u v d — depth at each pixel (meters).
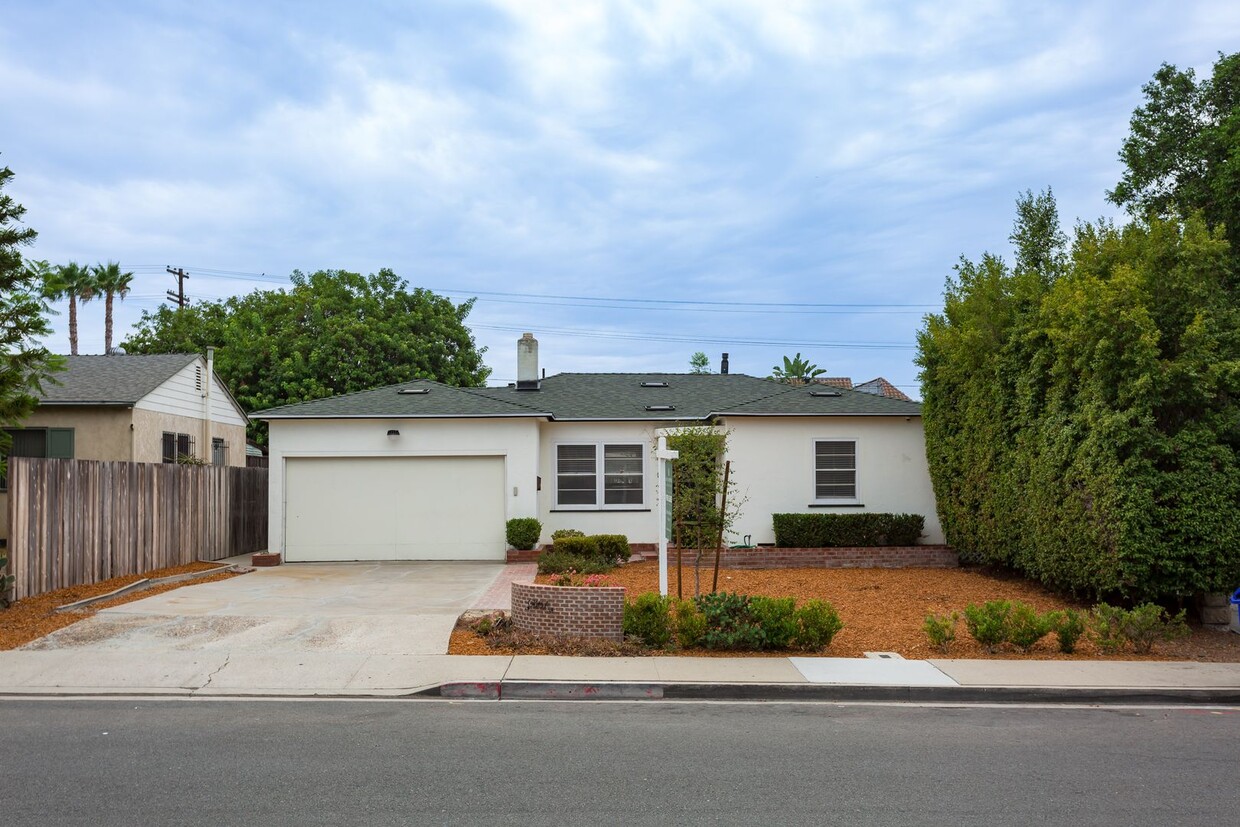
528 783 6.07
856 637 11.56
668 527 18.94
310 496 19.86
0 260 12.26
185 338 38.75
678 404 22.14
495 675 9.33
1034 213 20.64
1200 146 19.39
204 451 24.88
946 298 18.25
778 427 20.50
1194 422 12.34
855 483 20.56
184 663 9.78
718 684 9.12
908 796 5.89
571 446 21.19
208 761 6.50
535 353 23.75
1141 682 9.45
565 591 10.92
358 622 11.71
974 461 17.00
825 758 6.79
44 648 10.34
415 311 36.03
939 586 16.03
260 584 15.66
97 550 14.75
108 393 21.09
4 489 18.80
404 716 8.03
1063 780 6.29
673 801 5.74
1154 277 12.69
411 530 19.89
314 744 7.01
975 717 8.31
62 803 5.56
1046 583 14.77
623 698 9.02
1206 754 7.04
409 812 5.46
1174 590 12.12
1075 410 13.41
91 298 47.69
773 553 18.69
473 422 19.98
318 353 32.97
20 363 12.62
